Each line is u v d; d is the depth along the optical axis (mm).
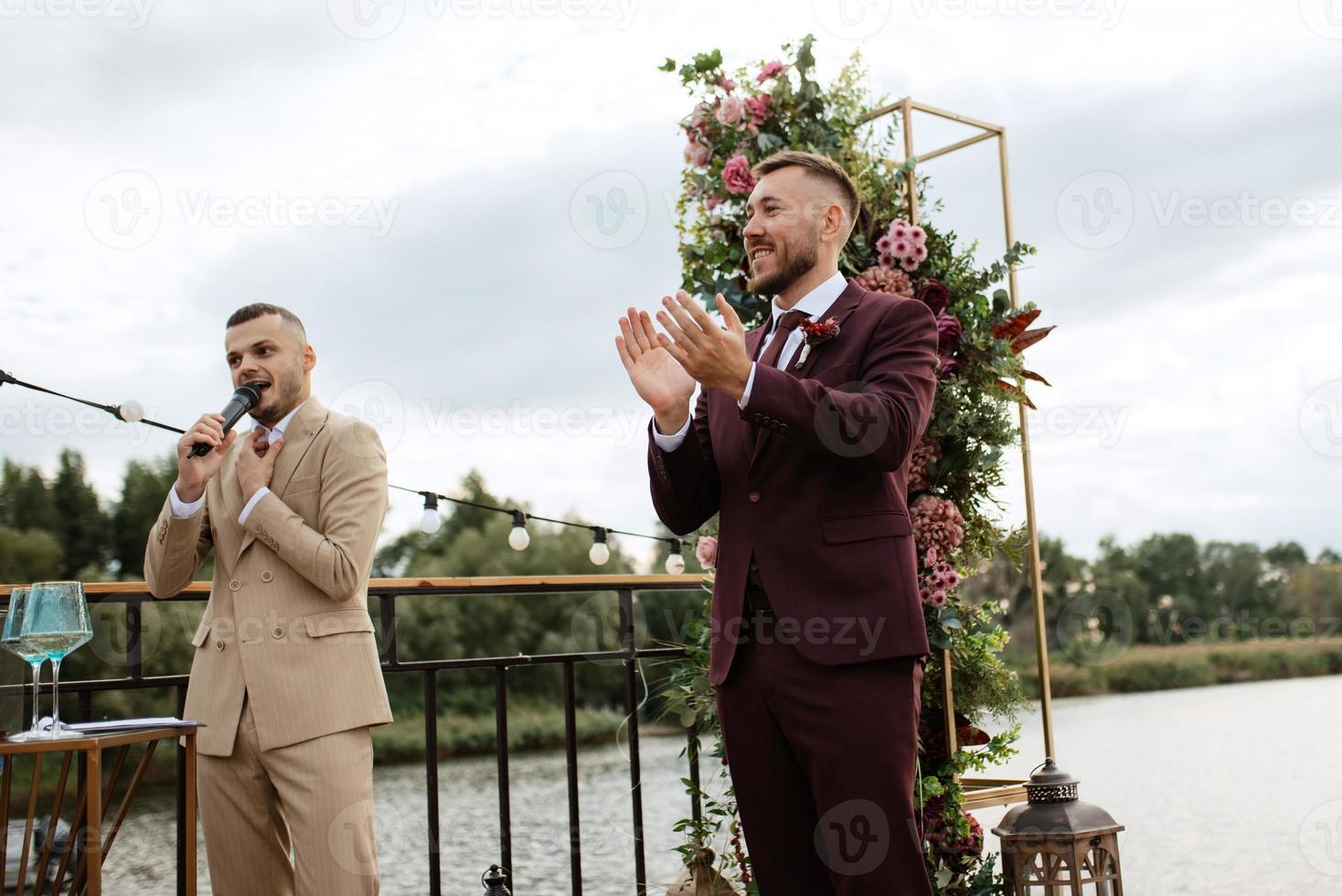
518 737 17656
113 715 11727
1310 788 5613
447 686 17828
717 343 1465
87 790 1513
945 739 2418
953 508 2369
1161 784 6438
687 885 2545
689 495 1780
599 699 18531
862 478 1607
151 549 2148
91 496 17172
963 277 2545
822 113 2627
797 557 1585
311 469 2121
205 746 2016
